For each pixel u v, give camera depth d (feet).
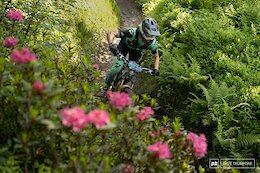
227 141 18.44
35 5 19.19
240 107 20.47
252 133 19.24
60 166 9.29
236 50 24.98
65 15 24.53
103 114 7.75
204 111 20.67
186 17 28.35
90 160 9.34
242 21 28.37
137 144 10.53
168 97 23.67
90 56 25.05
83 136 10.08
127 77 17.67
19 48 12.92
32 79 9.12
